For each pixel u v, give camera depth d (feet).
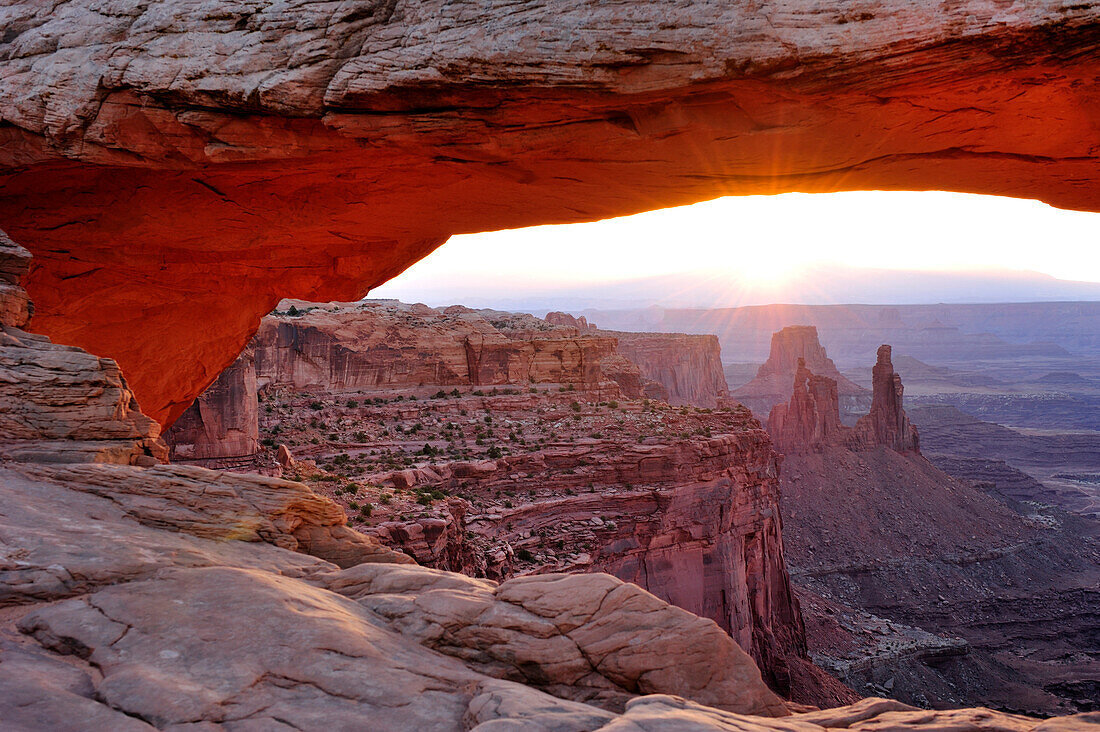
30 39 50.55
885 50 35.83
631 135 43.32
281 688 24.84
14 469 39.04
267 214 60.34
